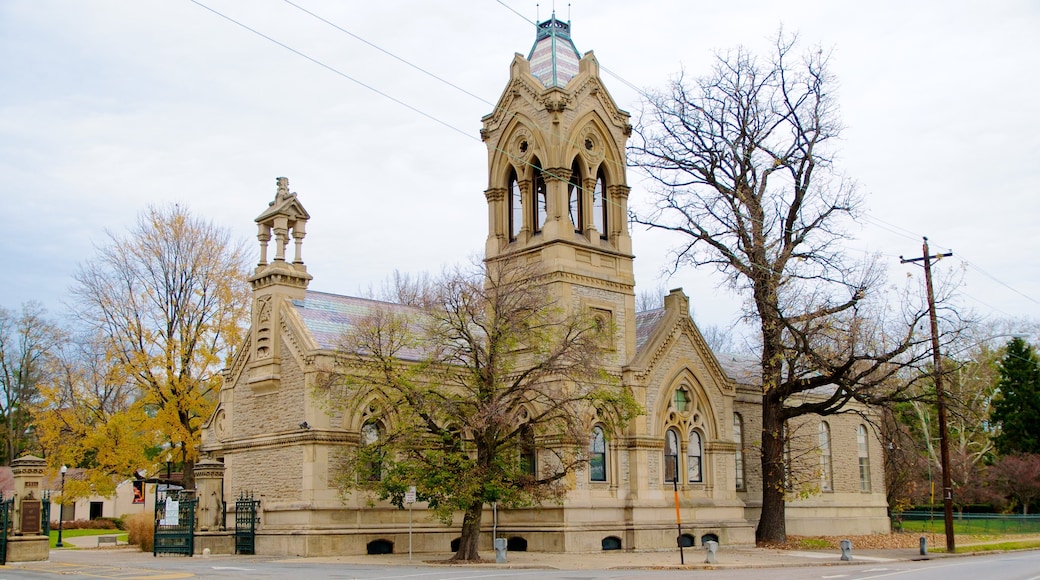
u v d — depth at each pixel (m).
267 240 43.62
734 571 31.41
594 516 41.75
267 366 41.16
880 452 63.94
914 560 38.59
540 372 36.25
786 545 46.44
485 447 34.72
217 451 44.94
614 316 46.06
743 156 47.69
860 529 60.81
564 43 49.75
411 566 31.64
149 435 51.69
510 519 42.72
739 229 47.28
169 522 39.62
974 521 69.50
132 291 52.78
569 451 39.22
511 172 48.06
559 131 45.19
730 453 48.81
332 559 35.50
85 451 54.44
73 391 52.78
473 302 36.25
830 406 48.88
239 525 40.31
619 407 38.69
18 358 85.31
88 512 82.12
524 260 46.09
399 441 35.16
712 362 48.66
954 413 48.22
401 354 42.12
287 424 40.12
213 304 54.16
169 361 51.44
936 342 45.22
